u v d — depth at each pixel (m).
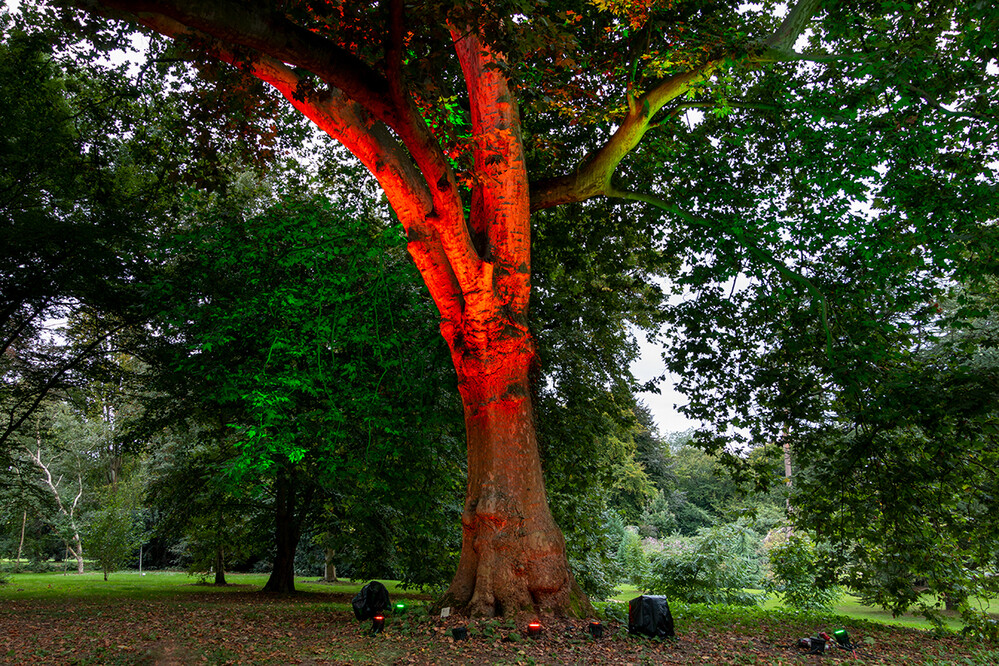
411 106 6.94
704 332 14.49
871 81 11.05
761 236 13.08
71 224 15.02
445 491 16.28
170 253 14.51
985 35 10.04
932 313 12.58
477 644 7.43
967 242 10.68
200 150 10.09
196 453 22.28
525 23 6.27
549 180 11.84
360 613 9.45
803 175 13.66
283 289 12.70
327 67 6.20
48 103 14.76
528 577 8.77
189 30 6.59
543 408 14.59
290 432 12.50
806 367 14.11
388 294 13.24
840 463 12.54
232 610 12.51
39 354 17.83
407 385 12.91
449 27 6.57
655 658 6.99
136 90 12.91
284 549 19.94
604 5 9.83
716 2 12.03
